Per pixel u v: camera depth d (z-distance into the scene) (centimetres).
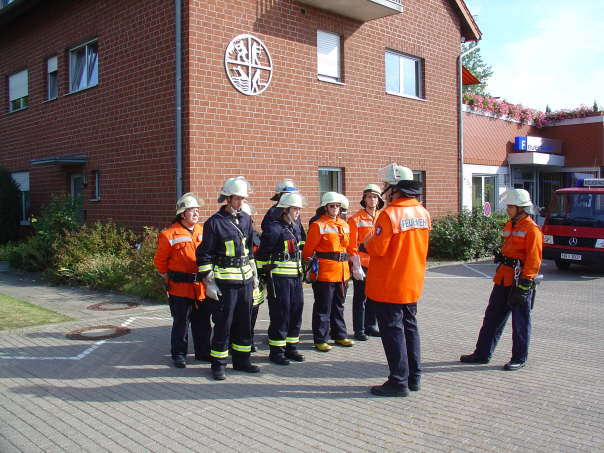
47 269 1173
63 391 516
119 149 1254
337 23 1343
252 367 579
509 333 753
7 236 1587
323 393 515
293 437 418
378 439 414
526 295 583
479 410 472
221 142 1107
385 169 539
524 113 2322
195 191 1068
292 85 1238
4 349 648
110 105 1277
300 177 1257
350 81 1378
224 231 562
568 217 1312
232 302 560
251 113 1158
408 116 1552
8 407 477
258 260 623
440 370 585
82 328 746
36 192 1611
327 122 1320
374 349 672
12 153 1731
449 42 1695
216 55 1097
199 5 1070
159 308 878
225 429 433
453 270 1343
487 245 1571
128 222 1234
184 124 1070
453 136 1716
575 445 404
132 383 540
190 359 629
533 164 2305
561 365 602
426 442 409
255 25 1162
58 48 1473
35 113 1595
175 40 1087
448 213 1678
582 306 929
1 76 1767
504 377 561
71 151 1436
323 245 657
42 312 838
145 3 1161
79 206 1284
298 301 624
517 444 405
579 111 2405
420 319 823
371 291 519
